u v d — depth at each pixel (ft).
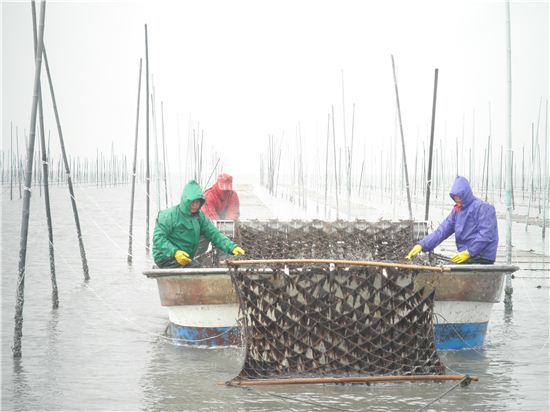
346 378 29.94
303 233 44.45
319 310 30.99
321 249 43.34
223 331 36.32
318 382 29.94
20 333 34.99
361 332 31.01
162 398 28.27
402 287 31.07
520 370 32.58
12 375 31.60
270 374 31.01
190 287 35.88
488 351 36.32
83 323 42.52
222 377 31.27
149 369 32.63
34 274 60.29
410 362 31.09
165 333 39.58
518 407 27.09
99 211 132.67
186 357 34.83
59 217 116.98
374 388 29.50
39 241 83.10
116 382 30.53
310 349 31.14
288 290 31.09
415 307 31.17
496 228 37.55
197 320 36.37
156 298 50.93
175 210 38.32
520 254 73.26
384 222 44.24
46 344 37.35
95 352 35.81
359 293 30.99
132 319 43.88
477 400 27.96
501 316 45.44
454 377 30.42
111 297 51.01
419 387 29.63
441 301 35.60
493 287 36.22
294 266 32.24
